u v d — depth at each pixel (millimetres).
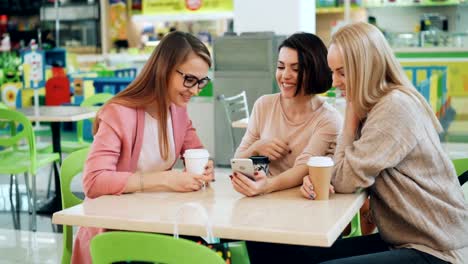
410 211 2111
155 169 2535
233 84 6867
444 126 8594
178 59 2387
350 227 2869
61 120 4918
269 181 2314
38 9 10914
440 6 9945
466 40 9367
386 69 2236
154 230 1917
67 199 2684
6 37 10289
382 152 2115
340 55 2236
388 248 2287
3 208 5340
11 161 4863
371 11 10281
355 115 2281
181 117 2668
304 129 2672
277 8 6988
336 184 2246
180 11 10008
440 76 8469
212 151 7352
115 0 10828
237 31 7160
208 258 1541
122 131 2404
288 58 2555
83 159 2762
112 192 2289
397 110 2129
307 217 1936
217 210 2041
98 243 1679
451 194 2145
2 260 4023
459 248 2104
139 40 11109
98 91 7879
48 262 3992
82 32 10953
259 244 2547
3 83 9539
